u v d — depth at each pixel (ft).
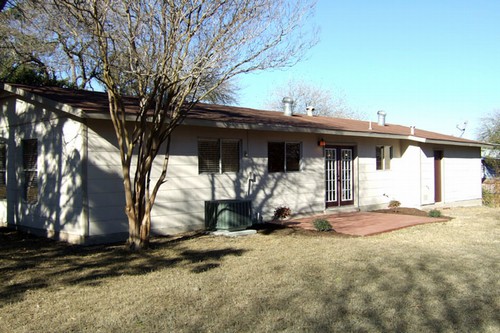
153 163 34.24
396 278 22.29
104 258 26.76
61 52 65.26
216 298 19.06
